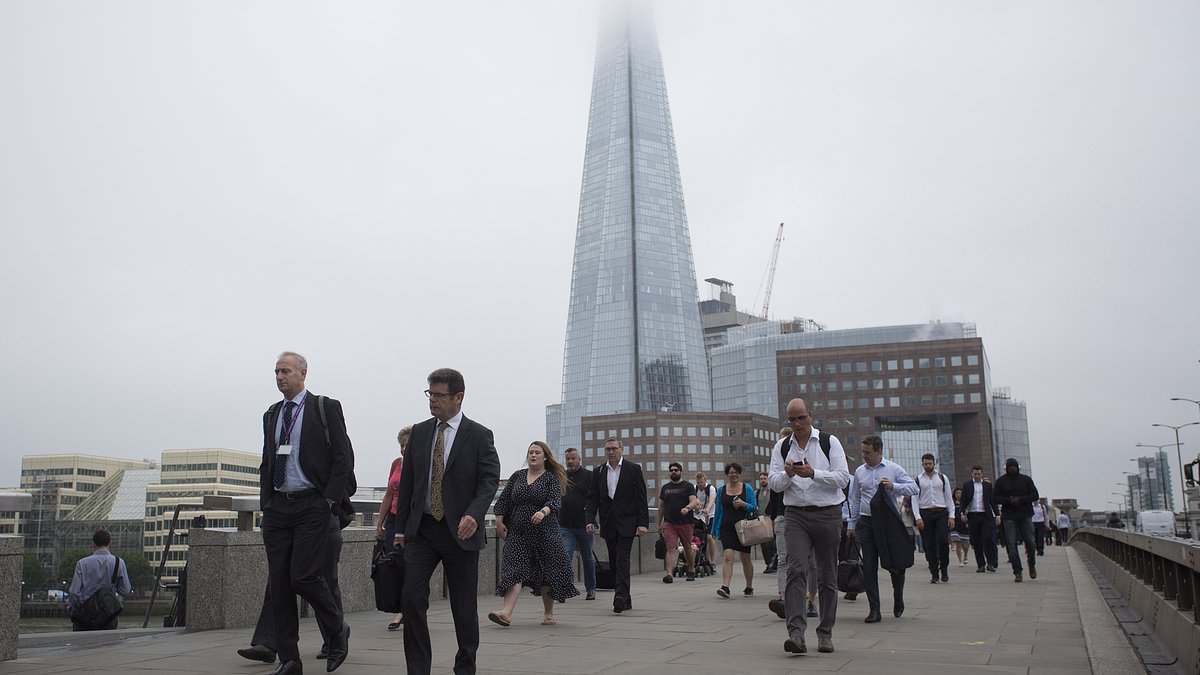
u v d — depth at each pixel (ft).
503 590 38.78
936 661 29.27
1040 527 114.32
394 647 33.24
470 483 24.91
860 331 647.97
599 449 589.73
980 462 562.66
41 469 435.12
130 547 373.81
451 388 25.23
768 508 40.57
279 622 27.25
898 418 577.84
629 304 635.66
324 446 27.55
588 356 643.45
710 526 72.08
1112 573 61.36
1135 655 30.09
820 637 31.58
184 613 43.01
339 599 30.73
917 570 79.71
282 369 27.86
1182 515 212.02
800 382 599.57
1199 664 25.16
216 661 29.86
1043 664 28.63
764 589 59.77
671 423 579.07
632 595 55.42
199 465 394.32
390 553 32.12
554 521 39.42
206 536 38.52
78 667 28.53
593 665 28.63
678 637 35.47
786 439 32.96
